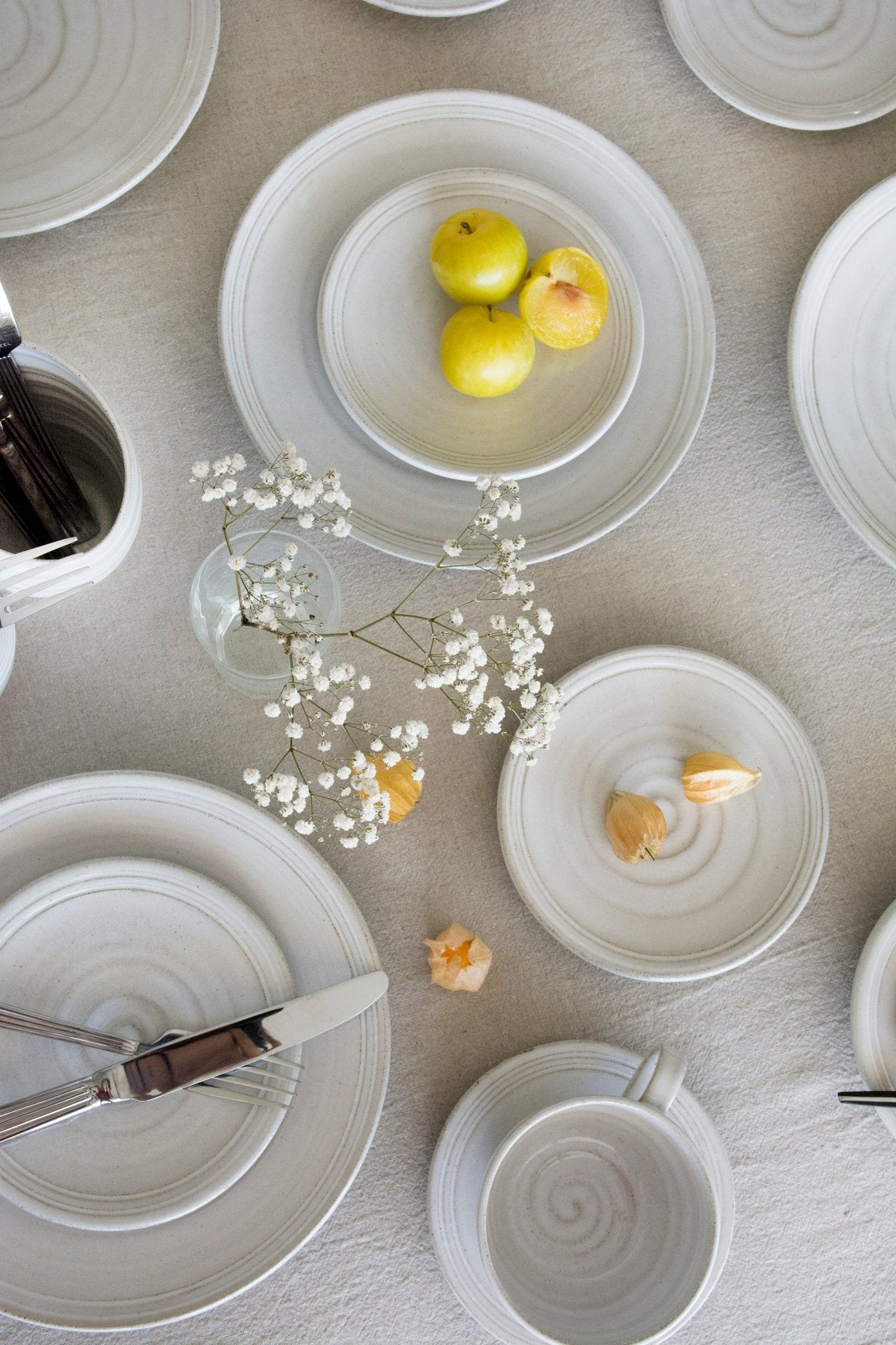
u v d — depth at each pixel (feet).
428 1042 2.30
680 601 2.50
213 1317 2.18
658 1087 2.03
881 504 2.46
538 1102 2.24
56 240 2.44
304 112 2.56
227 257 2.35
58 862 2.13
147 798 2.16
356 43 2.60
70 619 2.33
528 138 2.49
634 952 2.24
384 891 2.34
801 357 2.48
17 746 2.28
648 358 2.45
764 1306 2.29
